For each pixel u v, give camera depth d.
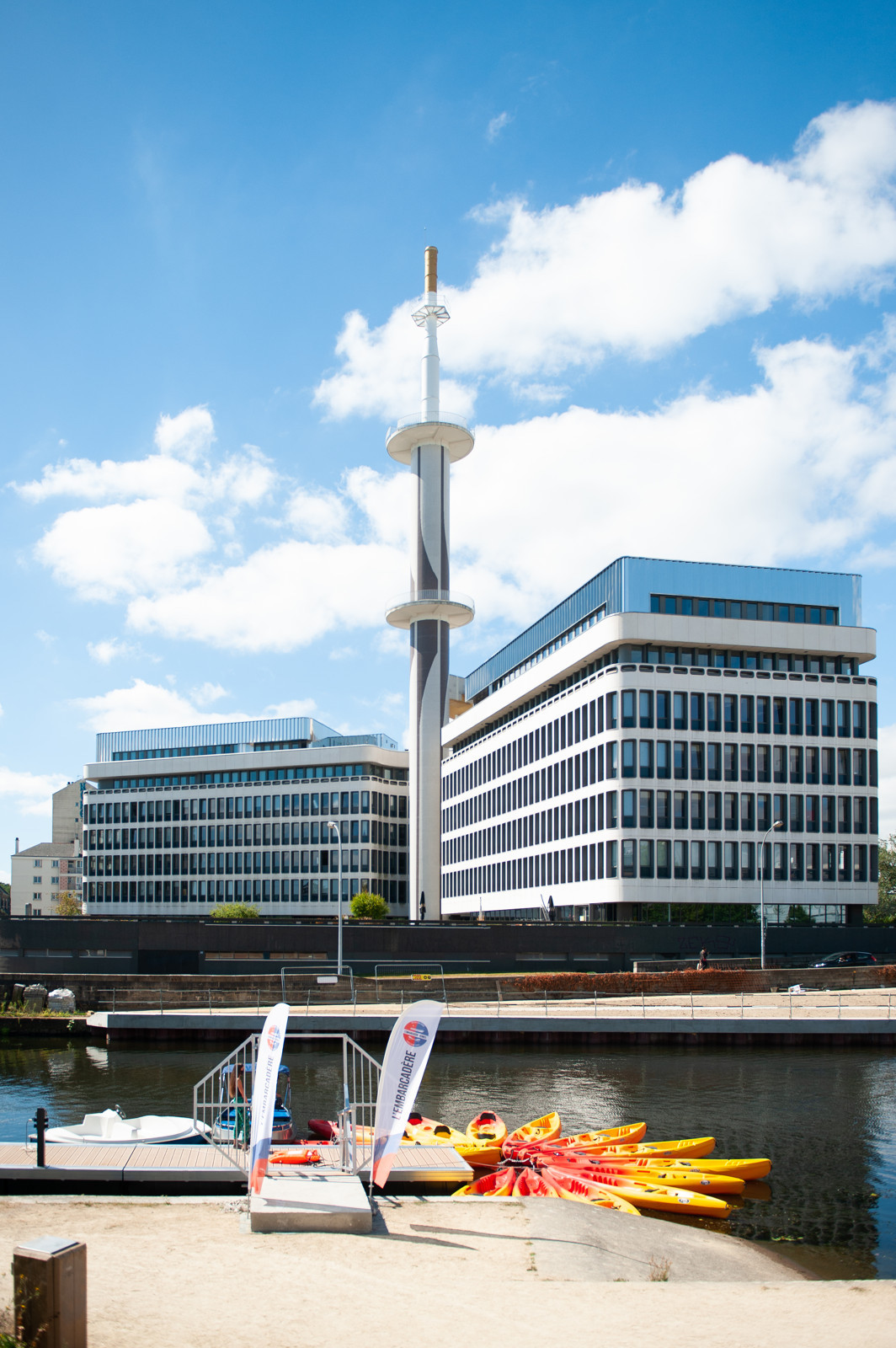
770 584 77.69
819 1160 24.42
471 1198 16.48
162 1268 10.68
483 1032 43.06
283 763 132.88
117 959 64.19
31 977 52.19
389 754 131.25
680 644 73.88
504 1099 31.53
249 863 130.38
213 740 142.88
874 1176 23.06
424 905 101.69
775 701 73.50
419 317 103.44
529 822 86.81
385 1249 12.26
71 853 185.25
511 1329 9.07
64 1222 13.00
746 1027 42.75
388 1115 14.66
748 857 70.94
